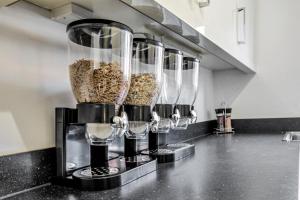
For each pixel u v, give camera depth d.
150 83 0.74
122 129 0.60
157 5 0.65
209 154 1.04
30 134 0.65
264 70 1.93
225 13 1.22
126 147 0.88
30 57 0.66
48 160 0.67
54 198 0.55
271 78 1.91
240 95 1.98
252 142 1.38
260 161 0.88
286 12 1.90
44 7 0.68
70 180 0.62
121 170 0.65
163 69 0.83
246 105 1.97
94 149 0.73
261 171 0.74
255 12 1.97
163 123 0.84
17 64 0.63
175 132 1.36
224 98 2.01
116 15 0.73
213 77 2.04
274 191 0.55
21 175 0.61
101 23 0.58
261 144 1.29
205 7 0.96
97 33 0.59
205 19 0.96
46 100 0.69
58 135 0.66
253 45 1.92
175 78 0.89
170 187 0.60
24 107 0.64
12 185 0.59
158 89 0.77
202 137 1.67
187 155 1.01
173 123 0.86
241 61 1.52
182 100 1.00
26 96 0.64
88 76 0.59
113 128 0.59
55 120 0.67
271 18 1.94
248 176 0.69
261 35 1.95
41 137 0.67
